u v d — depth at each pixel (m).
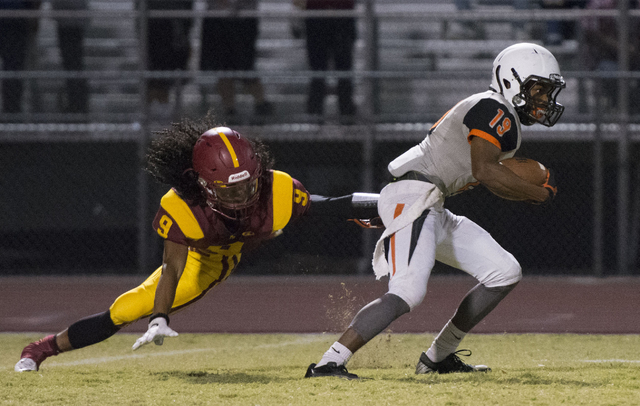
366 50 33.12
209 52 33.62
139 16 32.47
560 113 13.13
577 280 31.69
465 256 13.46
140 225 32.41
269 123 33.72
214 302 27.06
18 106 34.41
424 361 14.18
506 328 21.72
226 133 12.58
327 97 36.00
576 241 34.34
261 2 41.66
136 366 16.34
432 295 28.06
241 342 20.25
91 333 14.62
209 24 33.31
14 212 35.06
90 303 27.00
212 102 34.53
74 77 31.00
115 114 35.78
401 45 39.31
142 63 32.50
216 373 14.59
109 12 32.72
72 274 34.25
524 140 33.50
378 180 33.94
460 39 39.28
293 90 38.03
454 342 13.95
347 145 34.28
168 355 18.28
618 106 32.88
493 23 39.12
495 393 11.45
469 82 37.88
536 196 12.35
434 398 11.09
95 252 35.94
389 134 33.50
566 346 18.72
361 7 38.25
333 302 26.97
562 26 36.34
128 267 35.78
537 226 34.47
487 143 12.18
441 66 39.28
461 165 12.91
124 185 35.19
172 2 33.84
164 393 11.97
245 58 33.72
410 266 12.57
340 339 12.66
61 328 22.42
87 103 34.94
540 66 12.62
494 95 12.59
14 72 31.97
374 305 12.52
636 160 33.53
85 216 35.31
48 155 35.00
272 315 24.53
